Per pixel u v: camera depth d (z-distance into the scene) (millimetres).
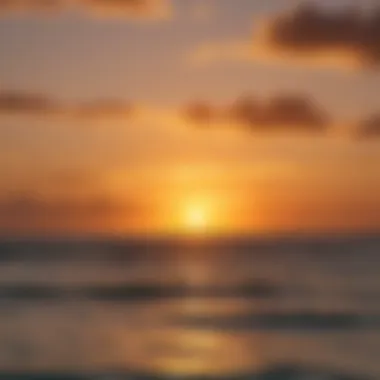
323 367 27891
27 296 47906
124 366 28047
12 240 111500
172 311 42438
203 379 26641
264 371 27266
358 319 38844
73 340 32875
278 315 40500
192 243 142625
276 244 130000
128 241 134625
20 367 27766
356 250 111188
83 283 56281
